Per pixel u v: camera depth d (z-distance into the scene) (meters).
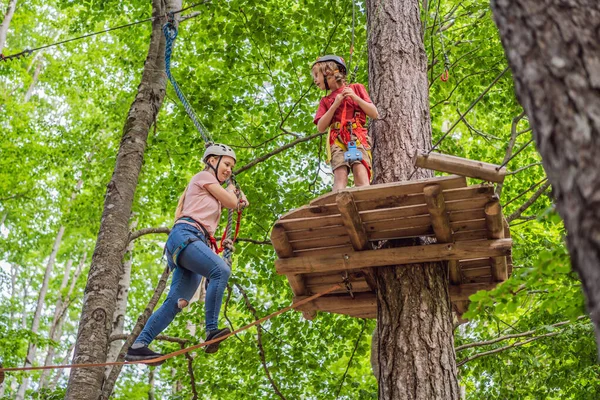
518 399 8.42
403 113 5.10
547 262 3.25
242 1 9.12
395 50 5.42
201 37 10.40
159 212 12.89
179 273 4.48
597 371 8.01
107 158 11.77
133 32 11.48
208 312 4.19
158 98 7.38
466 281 4.90
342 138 4.86
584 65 1.81
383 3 5.67
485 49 9.50
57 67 14.73
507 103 9.95
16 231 14.70
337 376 9.25
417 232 4.36
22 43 15.79
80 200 13.10
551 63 1.87
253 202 9.20
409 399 4.16
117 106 12.56
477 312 3.66
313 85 9.62
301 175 10.10
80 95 14.65
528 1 2.01
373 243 4.66
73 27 11.35
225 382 8.88
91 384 5.74
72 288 16.16
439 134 9.84
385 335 4.44
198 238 4.36
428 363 4.26
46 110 16.06
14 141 13.29
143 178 11.22
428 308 4.44
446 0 10.34
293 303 4.98
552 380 8.16
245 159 9.75
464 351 8.66
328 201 4.10
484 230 4.27
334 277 4.78
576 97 1.78
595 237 1.62
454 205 4.05
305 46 9.62
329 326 9.21
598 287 1.60
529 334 7.69
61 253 16.48
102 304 6.06
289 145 8.32
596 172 1.67
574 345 7.80
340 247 4.48
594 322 1.67
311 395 9.48
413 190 3.96
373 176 4.97
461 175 3.87
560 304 3.92
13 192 13.50
